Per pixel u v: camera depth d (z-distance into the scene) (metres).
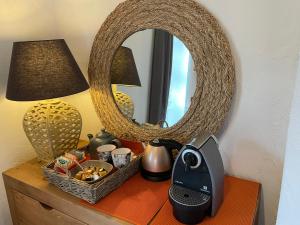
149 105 1.27
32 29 1.36
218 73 1.08
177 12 1.11
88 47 1.44
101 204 0.99
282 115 1.03
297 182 0.57
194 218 0.88
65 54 1.15
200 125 1.17
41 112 1.21
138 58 1.25
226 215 0.94
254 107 1.08
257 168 1.15
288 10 0.94
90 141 1.30
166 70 1.19
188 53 1.12
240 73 1.08
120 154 1.13
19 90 1.07
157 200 1.02
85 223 1.00
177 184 0.96
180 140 1.22
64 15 1.45
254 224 0.95
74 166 1.12
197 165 0.89
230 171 1.21
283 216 0.63
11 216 1.32
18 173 1.23
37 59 1.08
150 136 1.29
